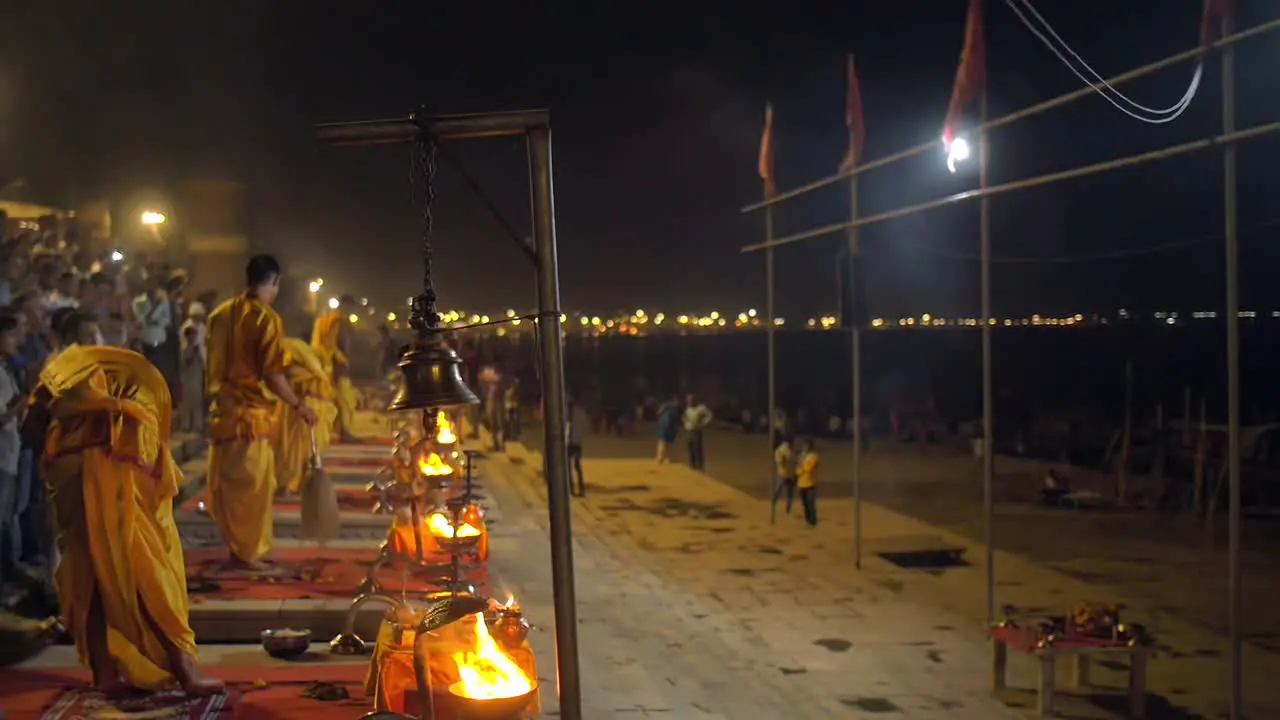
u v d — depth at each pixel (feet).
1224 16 30.94
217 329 33.19
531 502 71.36
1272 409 143.84
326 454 63.57
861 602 46.80
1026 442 122.11
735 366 273.13
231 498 33.37
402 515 31.24
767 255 65.98
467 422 107.76
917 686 35.14
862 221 51.98
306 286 102.73
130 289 56.34
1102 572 60.34
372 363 127.85
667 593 46.68
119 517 22.00
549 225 16.37
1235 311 30.50
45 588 30.35
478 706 17.11
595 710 30.94
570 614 16.40
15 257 42.83
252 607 28.71
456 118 16.24
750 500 77.05
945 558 58.54
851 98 54.03
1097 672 37.96
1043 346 237.86
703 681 34.50
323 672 24.77
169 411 22.98
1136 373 188.03
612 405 157.99
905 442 131.23
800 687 34.58
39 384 22.41
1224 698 35.45
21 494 31.53
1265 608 51.47
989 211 42.09
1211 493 79.30
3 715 21.47
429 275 17.58
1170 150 31.81
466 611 17.84
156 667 22.56
